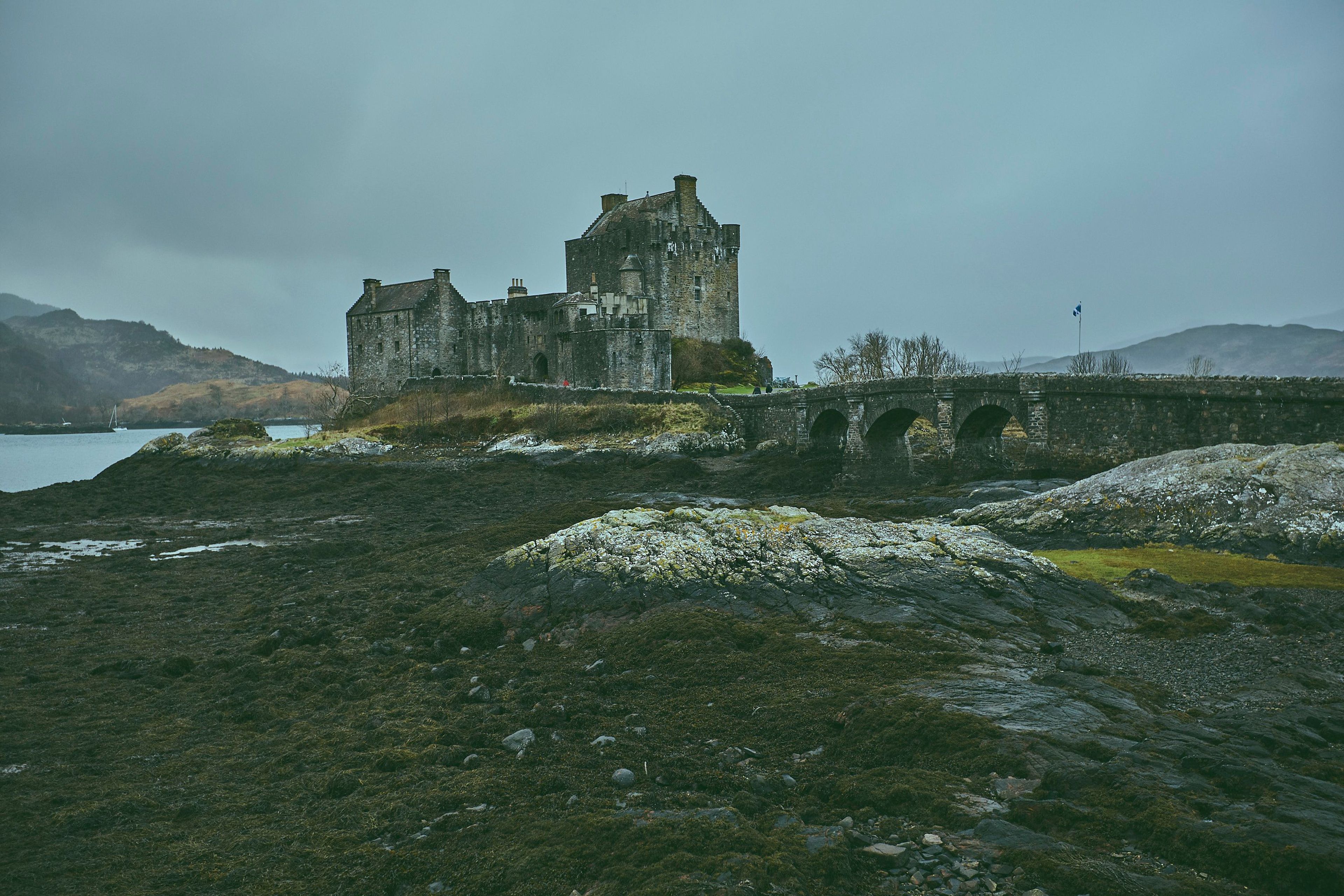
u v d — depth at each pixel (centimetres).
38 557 4419
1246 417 3719
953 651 2142
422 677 2359
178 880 1340
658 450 7188
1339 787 1278
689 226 10394
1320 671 1938
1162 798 1258
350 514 5791
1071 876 1090
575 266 10700
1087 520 3406
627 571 2775
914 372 9419
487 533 4169
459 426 8406
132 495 6706
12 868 1380
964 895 1102
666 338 9275
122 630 3011
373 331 10931
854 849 1237
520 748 1781
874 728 1673
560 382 9600
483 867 1292
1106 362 10906
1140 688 1847
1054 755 1441
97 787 1723
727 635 2391
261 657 2645
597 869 1244
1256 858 1078
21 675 2502
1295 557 2878
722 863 1194
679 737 1798
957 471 5334
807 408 6844
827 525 3047
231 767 1822
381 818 1514
